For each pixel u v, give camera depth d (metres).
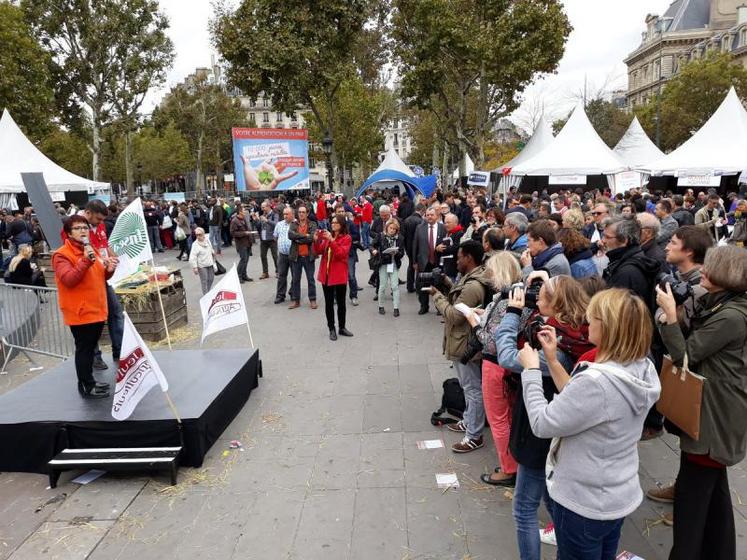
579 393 2.06
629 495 2.13
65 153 50.62
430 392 5.80
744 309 2.60
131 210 6.64
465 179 30.12
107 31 31.77
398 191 34.44
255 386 6.07
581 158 18.50
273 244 13.12
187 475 4.29
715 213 11.22
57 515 3.83
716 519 2.78
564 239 4.93
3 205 18.69
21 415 4.53
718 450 2.62
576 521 2.16
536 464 2.70
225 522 3.67
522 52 22.88
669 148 43.03
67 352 7.60
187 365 5.69
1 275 14.25
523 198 11.27
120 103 34.53
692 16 67.25
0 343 7.55
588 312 2.20
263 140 19.39
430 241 8.95
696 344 2.64
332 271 7.75
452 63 26.33
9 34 27.53
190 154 60.50
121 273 6.55
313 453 4.57
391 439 4.77
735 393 2.61
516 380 3.49
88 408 4.67
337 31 22.00
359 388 5.98
